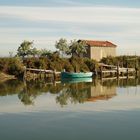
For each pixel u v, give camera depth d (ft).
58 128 87.66
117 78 283.18
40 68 276.41
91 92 165.58
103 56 398.42
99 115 103.04
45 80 248.52
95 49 391.65
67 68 293.84
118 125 89.51
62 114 105.29
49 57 297.33
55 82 230.68
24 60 282.97
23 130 85.97
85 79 265.34
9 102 129.70
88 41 398.62
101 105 121.60
